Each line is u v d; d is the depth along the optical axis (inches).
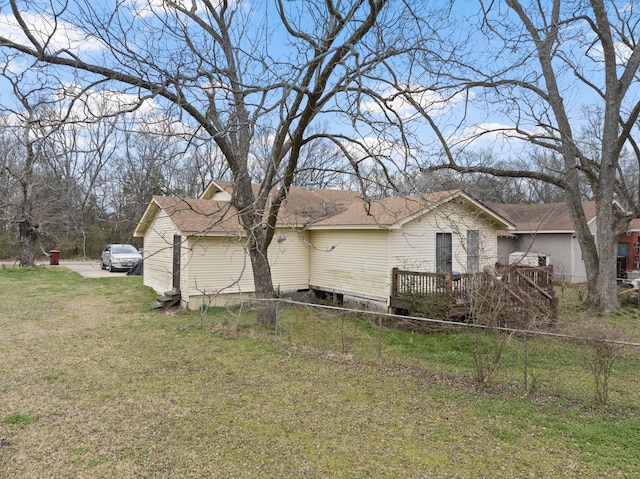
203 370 271.4
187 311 483.2
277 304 365.1
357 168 305.9
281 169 359.9
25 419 195.5
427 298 412.5
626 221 494.0
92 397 224.2
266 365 282.7
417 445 174.4
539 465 159.0
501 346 253.6
